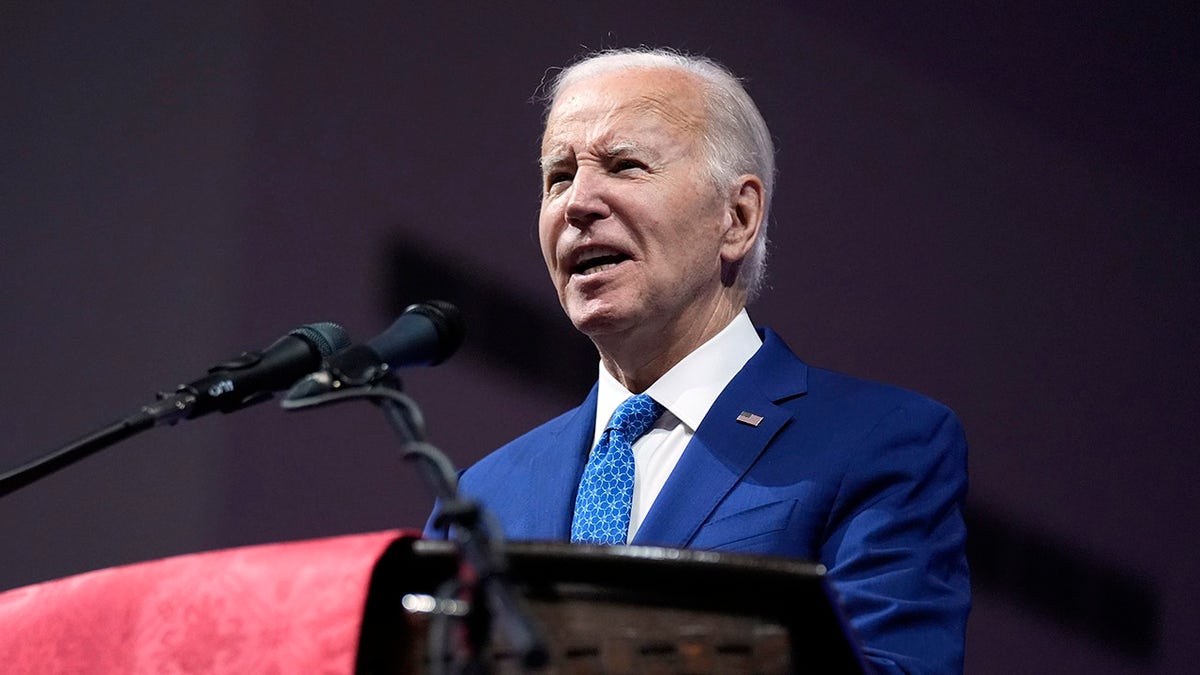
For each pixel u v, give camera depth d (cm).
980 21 1084
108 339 1042
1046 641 1024
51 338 1043
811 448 578
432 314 448
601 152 629
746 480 570
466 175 1080
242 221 1054
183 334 1040
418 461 322
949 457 580
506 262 1070
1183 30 1073
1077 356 1048
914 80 1080
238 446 1030
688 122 641
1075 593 1028
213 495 1020
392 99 1085
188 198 1057
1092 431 1041
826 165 1074
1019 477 1040
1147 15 1078
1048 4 1084
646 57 666
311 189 1066
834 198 1070
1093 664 1020
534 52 1091
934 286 1057
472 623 285
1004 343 1052
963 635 522
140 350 1040
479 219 1075
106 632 344
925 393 1045
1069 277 1055
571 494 608
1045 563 1030
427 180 1078
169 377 1034
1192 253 1052
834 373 630
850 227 1066
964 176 1069
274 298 1048
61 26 1078
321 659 314
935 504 557
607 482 601
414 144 1080
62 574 1010
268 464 1031
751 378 617
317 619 318
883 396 601
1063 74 1077
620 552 306
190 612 334
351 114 1080
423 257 1066
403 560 325
